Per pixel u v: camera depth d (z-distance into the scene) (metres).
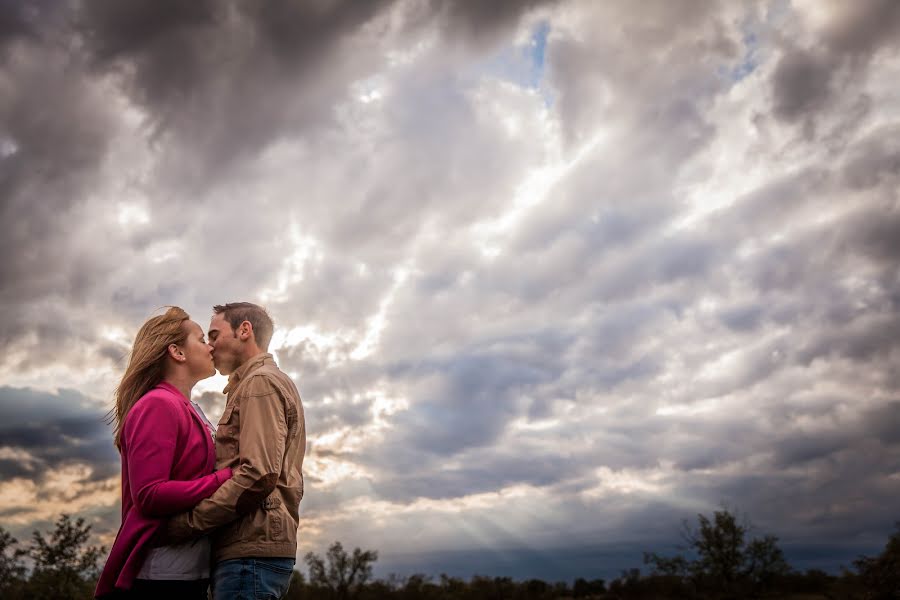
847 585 31.11
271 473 2.84
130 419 2.87
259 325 3.39
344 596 53.78
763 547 40.16
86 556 26.23
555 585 61.25
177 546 2.76
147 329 3.19
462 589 59.00
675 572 41.91
